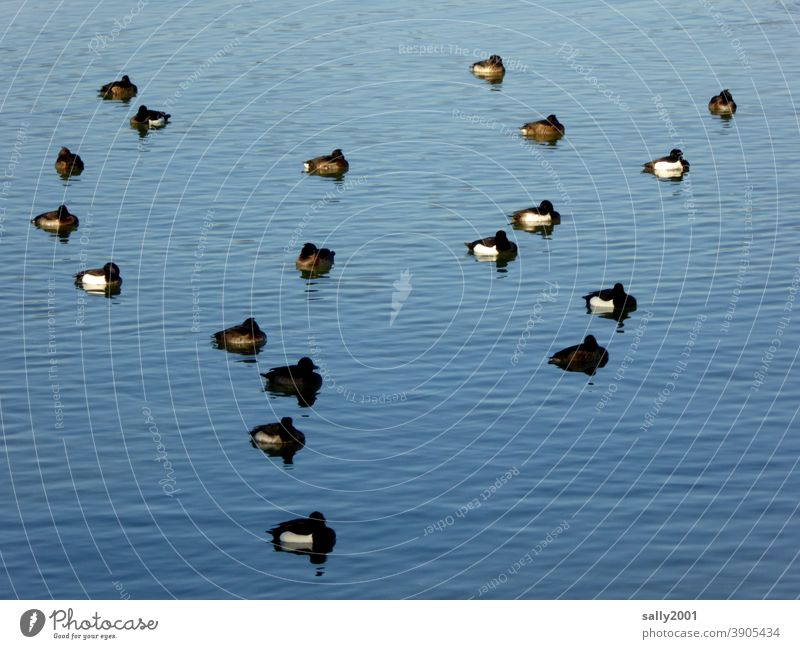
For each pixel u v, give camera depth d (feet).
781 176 210.59
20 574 107.55
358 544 111.45
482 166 219.20
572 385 140.77
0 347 154.10
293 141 233.96
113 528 114.52
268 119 247.91
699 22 315.17
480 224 193.36
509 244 181.78
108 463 126.31
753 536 110.93
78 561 109.40
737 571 106.11
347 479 122.62
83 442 130.62
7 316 163.84
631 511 115.34
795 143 227.40
